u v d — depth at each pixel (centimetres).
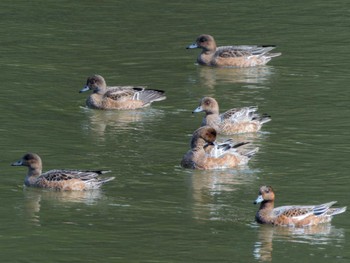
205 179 2912
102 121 3488
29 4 5081
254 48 4250
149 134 3331
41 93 3766
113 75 4031
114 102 3622
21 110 3556
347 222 2614
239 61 4222
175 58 4316
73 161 3038
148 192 2802
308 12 4981
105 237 2495
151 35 4612
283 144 3206
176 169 2994
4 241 2469
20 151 3120
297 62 4231
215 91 3847
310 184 2853
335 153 3108
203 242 2469
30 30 4625
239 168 3003
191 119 3509
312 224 2581
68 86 3866
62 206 2703
